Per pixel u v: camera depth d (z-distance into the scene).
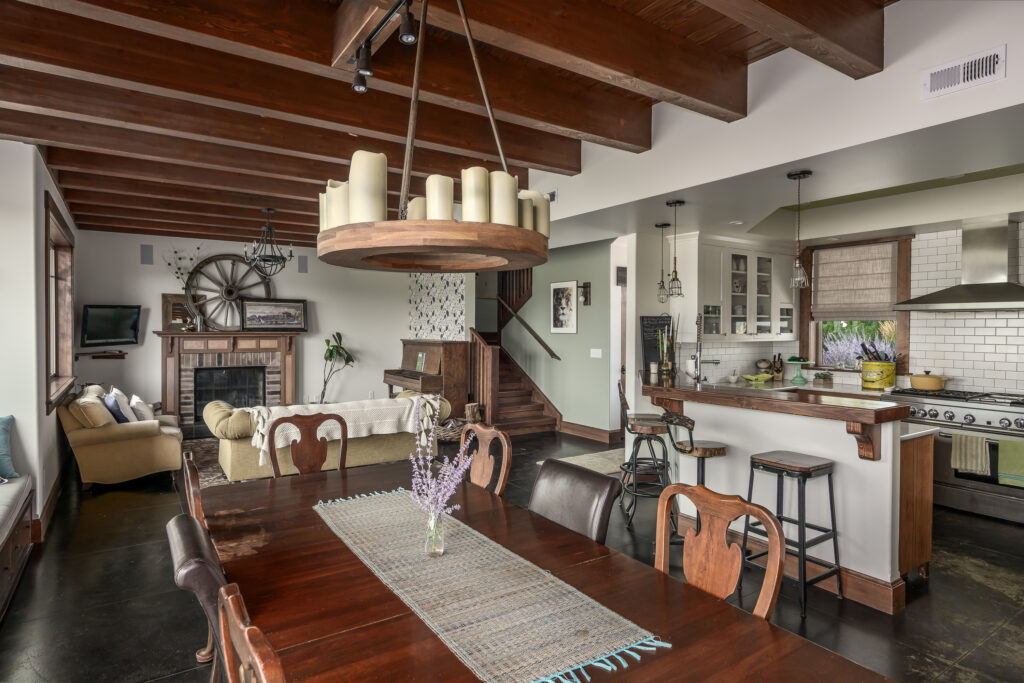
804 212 6.18
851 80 2.82
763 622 1.47
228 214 5.98
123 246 7.53
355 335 9.18
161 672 2.38
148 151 3.89
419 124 3.56
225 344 8.04
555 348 8.10
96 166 4.32
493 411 7.63
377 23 2.21
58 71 2.60
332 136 3.94
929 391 5.27
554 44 2.45
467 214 1.29
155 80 2.75
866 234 5.85
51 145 3.89
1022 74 2.29
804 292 6.76
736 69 3.21
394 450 5.52
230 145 3.92
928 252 5.66
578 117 3.48
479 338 7.87
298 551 1.95
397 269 1.75
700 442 3.72
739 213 4.54
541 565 1.83
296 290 8.73
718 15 2.74
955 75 2.46
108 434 4.90
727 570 1.60
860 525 3.09
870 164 3.14
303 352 8.77
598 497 2.15
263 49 2.42
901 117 2.64
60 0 2.02
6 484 3.44
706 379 6.37
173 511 4.44
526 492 4.98
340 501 2.52
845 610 2.98
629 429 4.23
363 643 1.37
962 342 5.45
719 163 3.45
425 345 8.48
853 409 2.92
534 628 1.44
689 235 5.80
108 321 7.21
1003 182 4.79
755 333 6.31
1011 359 5.14
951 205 5.09
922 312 5.73
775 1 2.21
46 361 4.14
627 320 5.89
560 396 7.98
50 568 3.40
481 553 1.93
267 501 2.52
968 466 4.53
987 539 4.03
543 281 8.37
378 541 2.05
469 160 4.56
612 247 7.21
